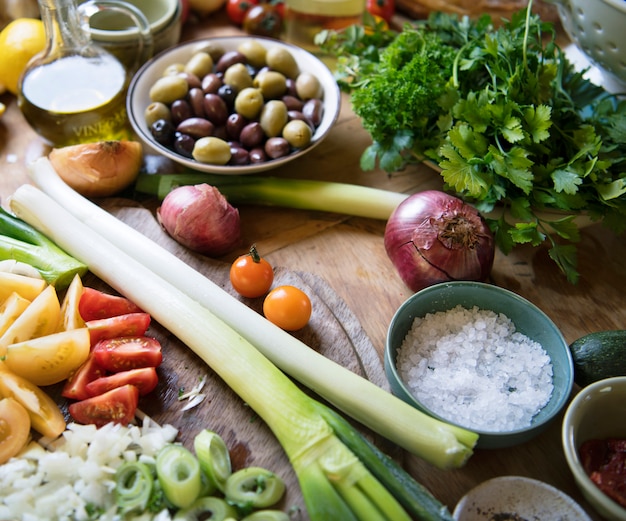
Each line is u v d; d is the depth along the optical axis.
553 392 1.01
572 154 1.20
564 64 1.34
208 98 1.28
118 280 1.10
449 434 0.88
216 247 1.20
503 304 1.08
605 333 1.02
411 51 1.31
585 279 1.23
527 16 1.19
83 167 1.24
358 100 1.26
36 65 1.33
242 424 0.97
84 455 0.92
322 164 1.41
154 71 1.37
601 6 1.13
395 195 1.29
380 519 0.83
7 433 0.91
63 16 1.28
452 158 1.13
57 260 1.13
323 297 1.15
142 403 0.99
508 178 1.12
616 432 0.95
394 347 1.04
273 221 1.31
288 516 0.87
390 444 0.96
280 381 0.95
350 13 1.54
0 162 1.37
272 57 1.35
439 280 1.12
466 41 1.33
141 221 1.25
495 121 1.15
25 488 0.87
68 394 0.98
